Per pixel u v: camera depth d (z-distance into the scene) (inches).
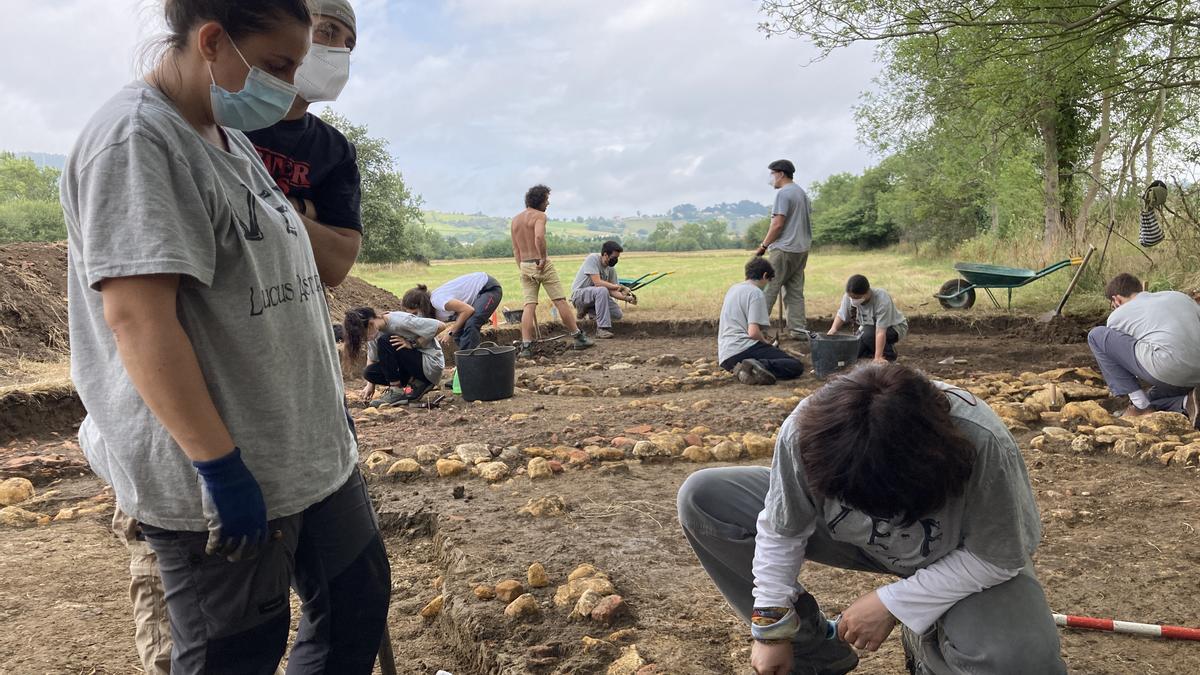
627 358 394.3
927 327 433.4
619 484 189.0
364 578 86.0
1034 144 755.4
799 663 94.3
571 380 339.0
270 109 69.7
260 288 70.9
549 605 127.4
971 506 76.5
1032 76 404.8
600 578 132.4
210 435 64.5
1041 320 406.3
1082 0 369.1
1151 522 155.2
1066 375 310.7
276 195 77.2
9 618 132.6
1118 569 135.7
